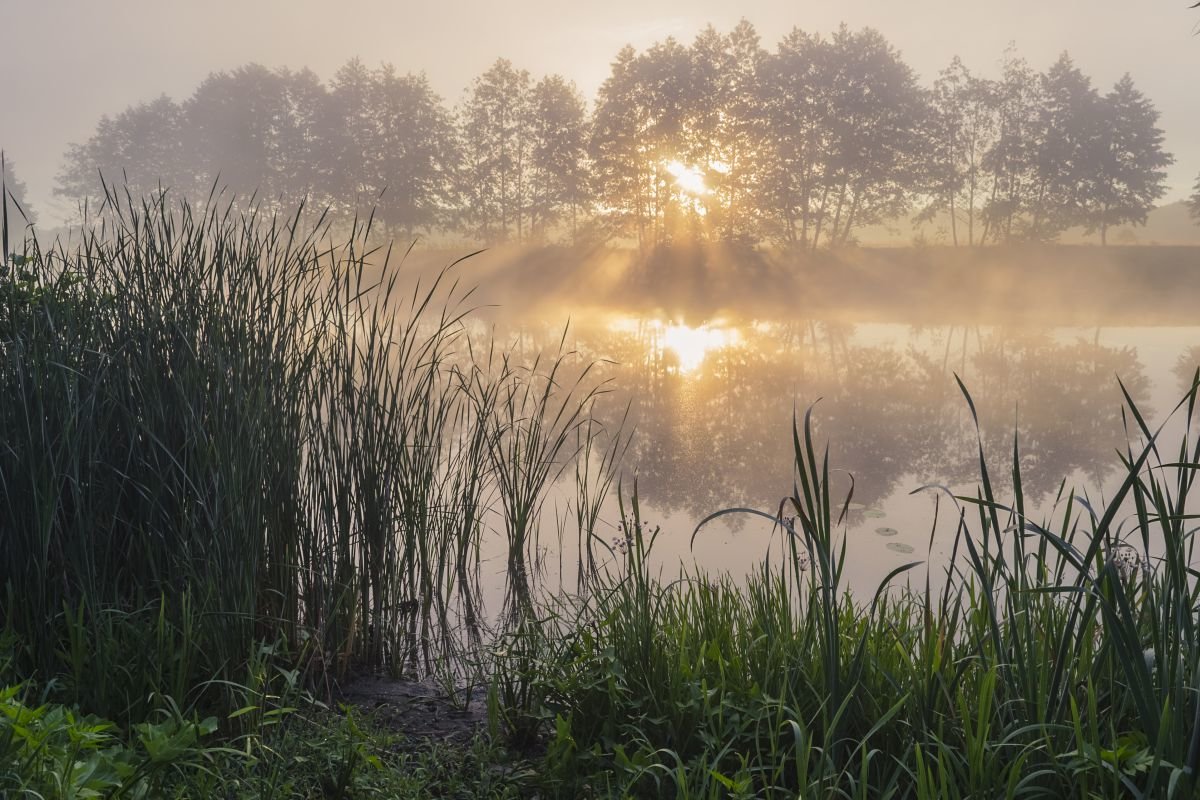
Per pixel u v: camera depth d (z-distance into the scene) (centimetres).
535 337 1459
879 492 537
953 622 209
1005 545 407
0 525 251
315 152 4019
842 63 3709
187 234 316
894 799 194
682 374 1025
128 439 278
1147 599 197
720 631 257
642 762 212
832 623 190
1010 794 164
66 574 252
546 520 491
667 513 500
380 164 3966
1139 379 981
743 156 3700
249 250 320
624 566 410
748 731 216
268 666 259
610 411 786
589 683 242
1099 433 692
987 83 3934
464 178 4038
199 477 264
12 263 292
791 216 3750
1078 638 191
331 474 336
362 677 309
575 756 225
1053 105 4141
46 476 239
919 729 195
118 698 228
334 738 239
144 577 267
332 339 363
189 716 230
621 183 3631
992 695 189
